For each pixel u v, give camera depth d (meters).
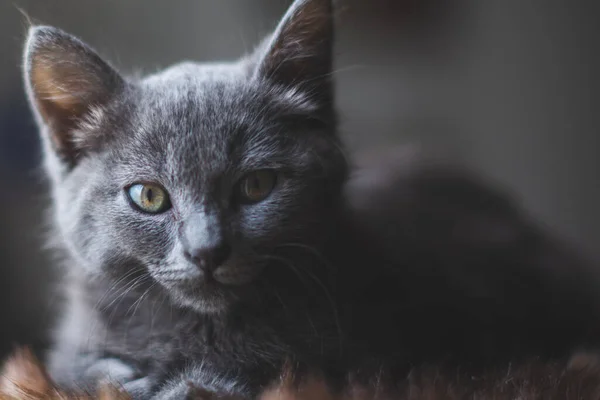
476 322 0.33
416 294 0.33
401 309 0.32
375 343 0.31
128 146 0.29
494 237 0.36
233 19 0.47
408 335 0.32
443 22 0.48
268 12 0.46
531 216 0.41
